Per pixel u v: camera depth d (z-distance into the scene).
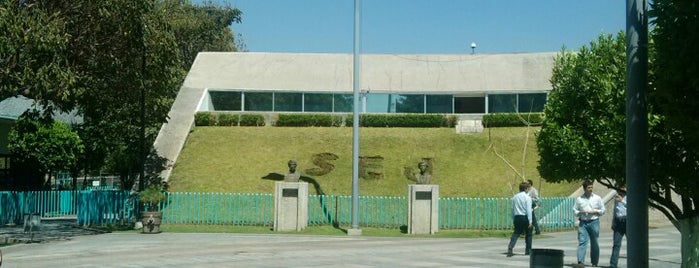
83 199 29.30
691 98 6.17
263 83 43.16
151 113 35.22
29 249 20.03
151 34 24.09
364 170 34.84
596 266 15.61
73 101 23.84
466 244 21.77
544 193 31.89
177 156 36.19
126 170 46.53
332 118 40.50
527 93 41.88
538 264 10.36
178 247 20.56
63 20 22.34
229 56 45.06
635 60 7.05
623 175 8.87
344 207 27.98
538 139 9.93
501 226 26.80
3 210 28.77
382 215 27.36
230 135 38.72
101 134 42.38
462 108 43.69
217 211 27.91
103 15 22.45
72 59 23.50
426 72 44.56
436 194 25.55
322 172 34.62
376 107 42.62
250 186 32.94
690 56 6.03
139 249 19.95
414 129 40.00
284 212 26.17
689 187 8.05
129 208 29.11
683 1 5.99
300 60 45.09
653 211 28.11
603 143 8.61
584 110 9.07
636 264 6.91
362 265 16.19
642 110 6.99
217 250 19.70
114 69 24.17
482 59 45.03
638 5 7.10
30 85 21.70
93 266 16.02
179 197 28.11
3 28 19.73
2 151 35.31
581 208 15.55
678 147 7.86
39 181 38.22
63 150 38.59
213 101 42.31
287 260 17.22
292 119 40.47
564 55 10.02
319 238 23.77
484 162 35.78
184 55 59.44
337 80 43.84
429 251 19.53
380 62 45.28
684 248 8.33
